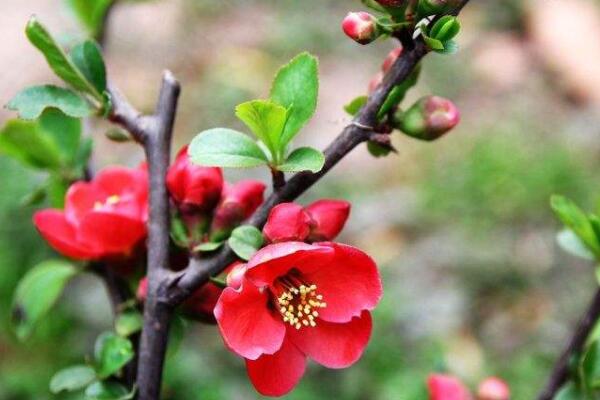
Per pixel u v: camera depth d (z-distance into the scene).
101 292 1.25
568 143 1.60
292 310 0.48
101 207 0.53
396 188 1.55
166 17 2.00
